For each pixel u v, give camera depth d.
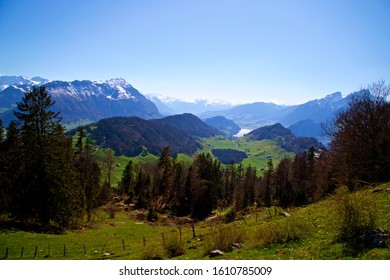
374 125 48.31
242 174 162.75
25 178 50.00
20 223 50.41
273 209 72.69
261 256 19.22
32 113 50.66
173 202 111.69
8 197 52.31
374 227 17.50
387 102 49.78
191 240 34.72
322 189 62.78
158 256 25.72
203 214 102.69
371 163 48.12
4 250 35.59
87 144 86.00
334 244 17.64
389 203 24.14
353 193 19.22
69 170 53.84
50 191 50.19
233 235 25.03
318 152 101.69
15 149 52.06
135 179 146.88
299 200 80.50
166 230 69.25
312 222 26.02
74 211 54.81
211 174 121.12
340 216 18.48
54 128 52.97
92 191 73.69
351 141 50.72
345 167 51.50
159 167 120.44
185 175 124.19
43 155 50.22
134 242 47.44
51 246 40.22
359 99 52.00
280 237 21.83
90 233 56.41
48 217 52.00
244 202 116.62
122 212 95.38
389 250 14.75
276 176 122.88
